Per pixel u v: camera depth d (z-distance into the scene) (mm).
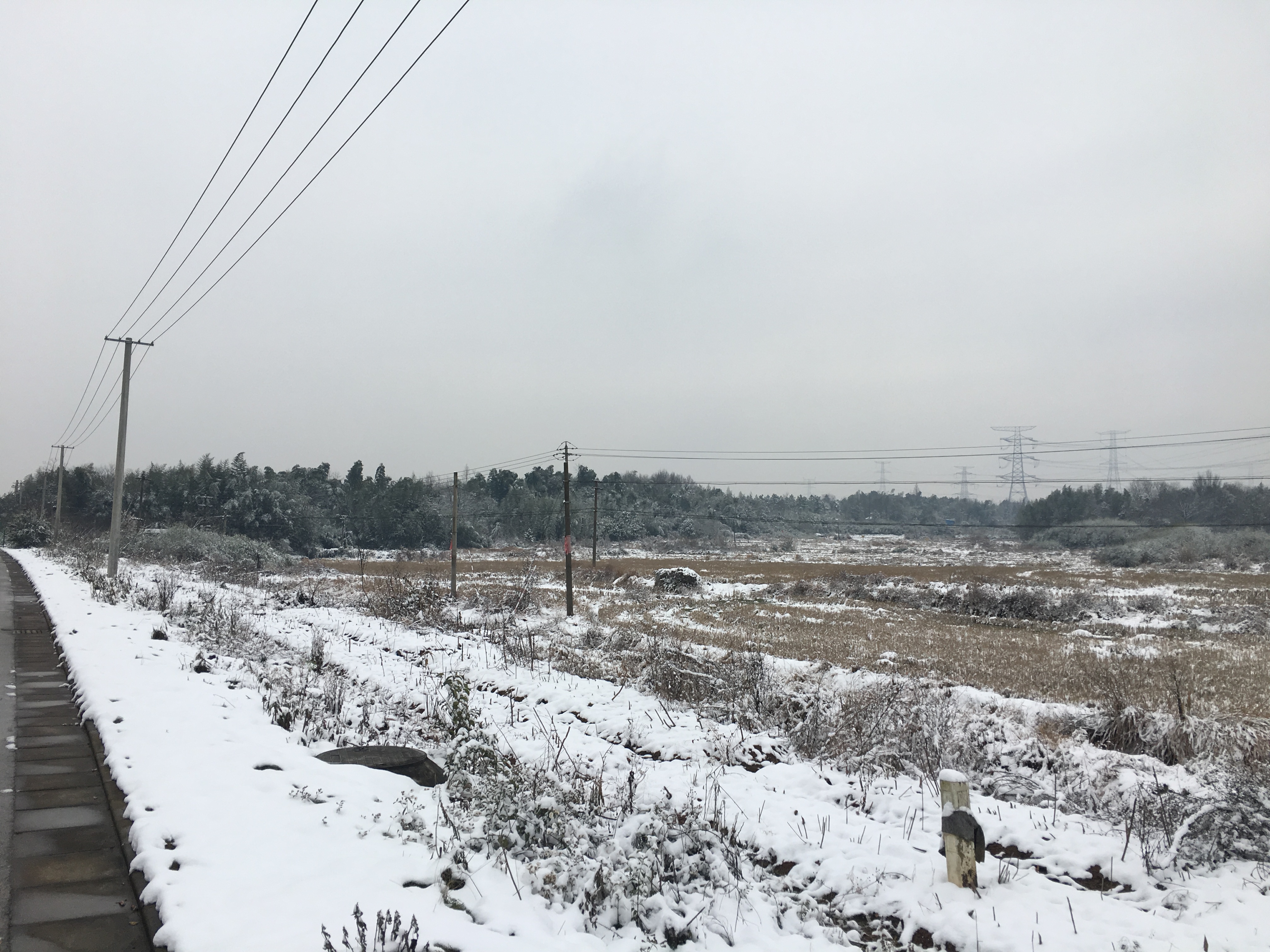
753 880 6445
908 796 8656
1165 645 25344
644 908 5371
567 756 9852
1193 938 5461
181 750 7758
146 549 53719
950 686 14922
